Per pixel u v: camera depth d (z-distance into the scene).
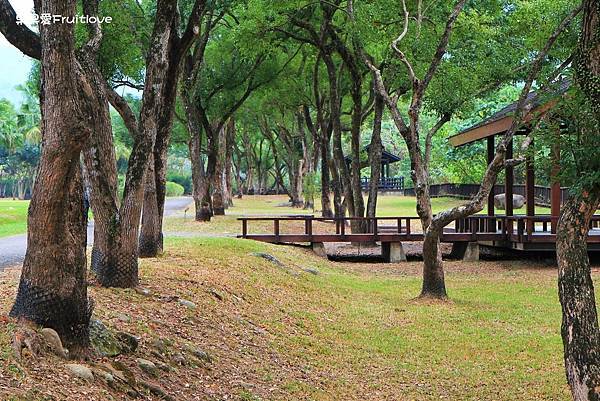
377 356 10.76
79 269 6.95
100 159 10.51
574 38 15.34
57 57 6.52
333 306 14.35
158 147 14.74
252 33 23.70
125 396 6.49
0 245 19.36
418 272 20.67
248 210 43.94
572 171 6.82
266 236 23.44
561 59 15.91
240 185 63.12
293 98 34.25
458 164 46.94
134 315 9.12
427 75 14.87
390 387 9.21
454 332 12.27
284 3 22.27
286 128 49.31
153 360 7.69
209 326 10.02
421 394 8.91
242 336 10.26
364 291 16.59
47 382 5.90
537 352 10.88
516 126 13.55
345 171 27.31
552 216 21.55
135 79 21.02
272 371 9.05
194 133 30.72
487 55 18.56
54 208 6.74
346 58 25.31
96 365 6.77
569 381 6.74
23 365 6.04
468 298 15.68
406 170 69.50
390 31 18.14
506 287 17.41
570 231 6.82
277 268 16.84
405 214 38.22
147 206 14.83
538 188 39.09
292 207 48.53
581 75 6.83
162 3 11.20
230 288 12.86
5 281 10.35
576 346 6.65
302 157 51.47
